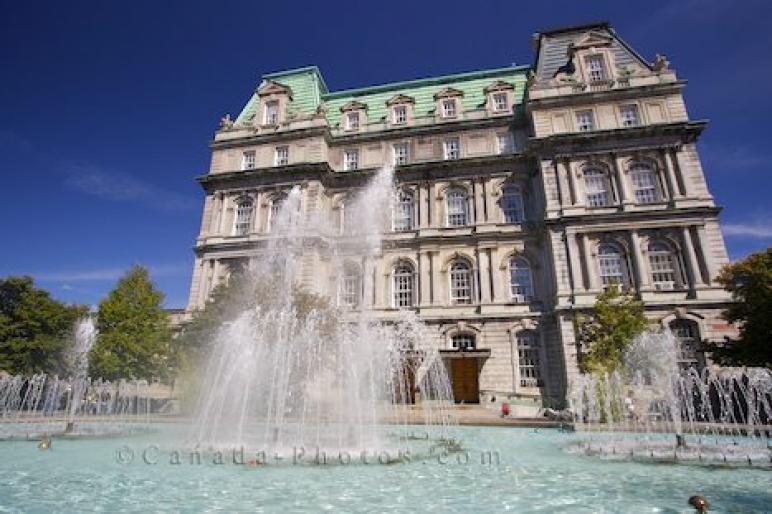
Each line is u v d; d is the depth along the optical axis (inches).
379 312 1424.7
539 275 1370.6
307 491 369.4
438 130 1609.3
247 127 1723.7
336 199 1598.2
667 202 1275.8
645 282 1212.5
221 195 1626.5
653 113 1365.7
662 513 309.1
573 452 577.6
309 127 1628.9
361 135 1657.2
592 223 1288.1
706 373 1074.1
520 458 533.0
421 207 1534.2
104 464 486.3
